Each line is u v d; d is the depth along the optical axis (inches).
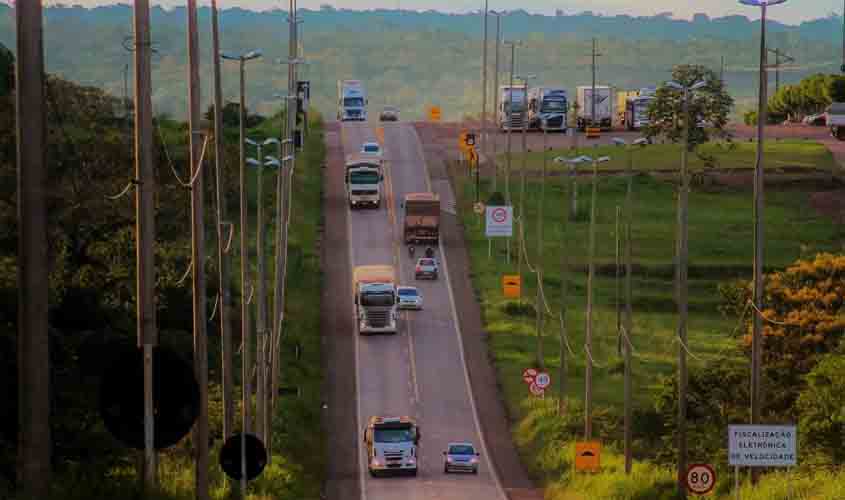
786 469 6481.3
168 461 5999.0
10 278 5600.4
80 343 6589.6
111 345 6584.6
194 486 5182.1
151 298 4559.5
